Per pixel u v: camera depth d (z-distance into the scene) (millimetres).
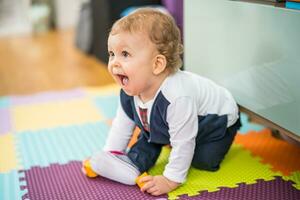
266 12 923
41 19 3219
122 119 1045
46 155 1178
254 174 1016
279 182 974
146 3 2291
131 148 1064
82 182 1000
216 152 1021
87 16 2459
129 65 884
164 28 895
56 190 967
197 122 946
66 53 2574
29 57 2498
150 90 936
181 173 938
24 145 1260
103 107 1591
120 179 969
